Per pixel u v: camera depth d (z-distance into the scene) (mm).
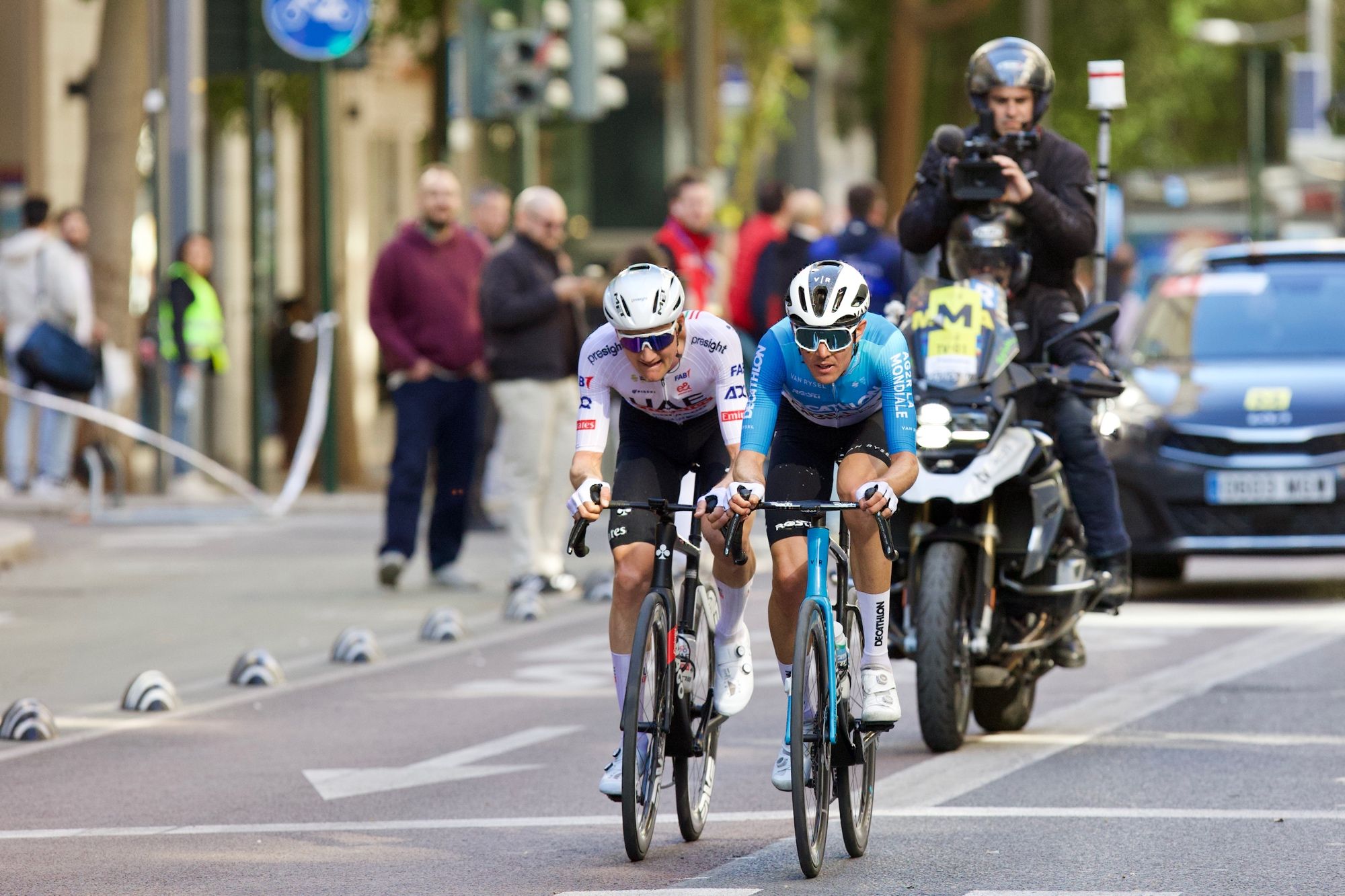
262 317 79000
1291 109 94562
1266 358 51281
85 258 76500
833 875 25188
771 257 62562
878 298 60875
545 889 24656
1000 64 35250
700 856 26344
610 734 34875
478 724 35969
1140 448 48312
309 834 27891
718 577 26844
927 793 29688
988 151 33781
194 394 76250
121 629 47438
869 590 27000
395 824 28422
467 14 69062
